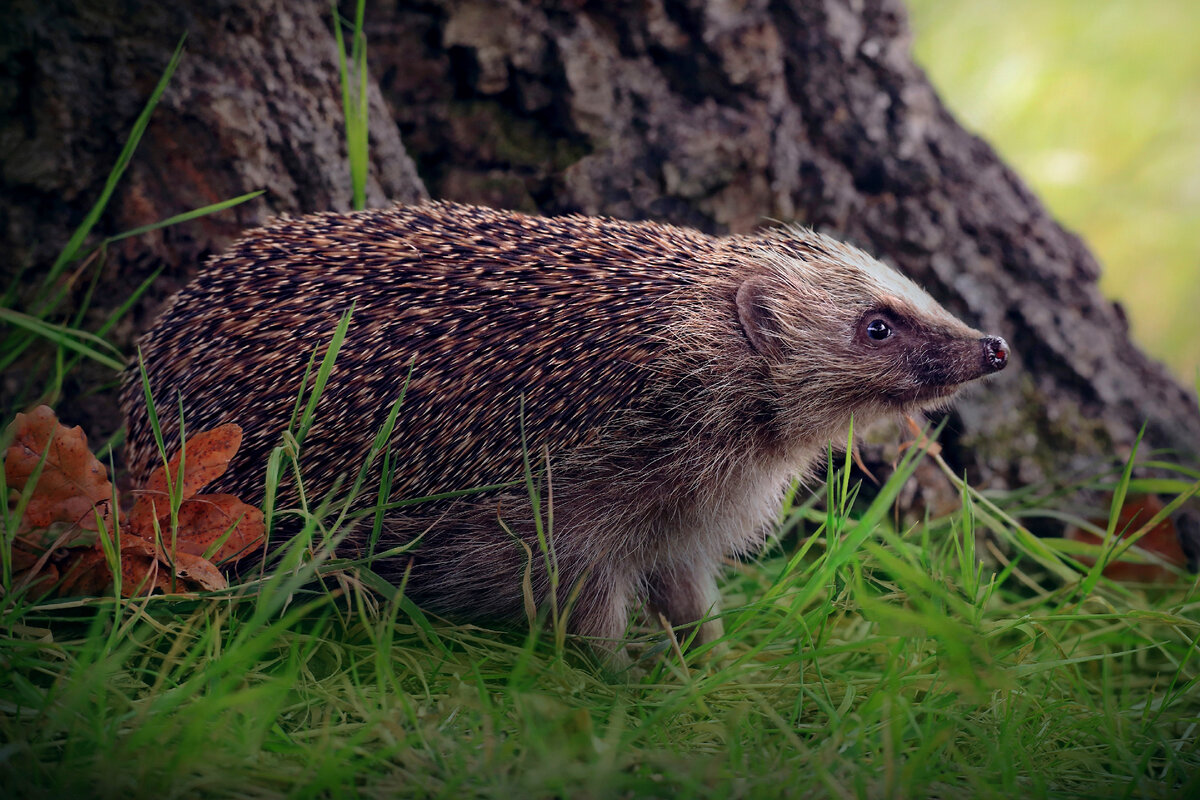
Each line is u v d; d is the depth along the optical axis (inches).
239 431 129.2
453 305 141.4
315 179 171.2
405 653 123.3
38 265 161.9
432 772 98.3
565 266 144.9
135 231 152.6
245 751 97.8
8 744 94.4
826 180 196.1
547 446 139.7
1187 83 403.9
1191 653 124.0
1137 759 116.0
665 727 111.8
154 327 151.9
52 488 125.3
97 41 156.5
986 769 109.1
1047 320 201.8
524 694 106.7
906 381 149.6
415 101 183.8
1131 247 353.4
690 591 162.1
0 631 117.8
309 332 140.6
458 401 139.2
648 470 145.3
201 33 161.0
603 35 184.4
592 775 93.1
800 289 149.5
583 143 183.6
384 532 141.6
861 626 146.3
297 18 168.6
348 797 93.7
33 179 157.8
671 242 153.0
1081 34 426.9
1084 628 152.9
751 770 101.6
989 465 191.9
